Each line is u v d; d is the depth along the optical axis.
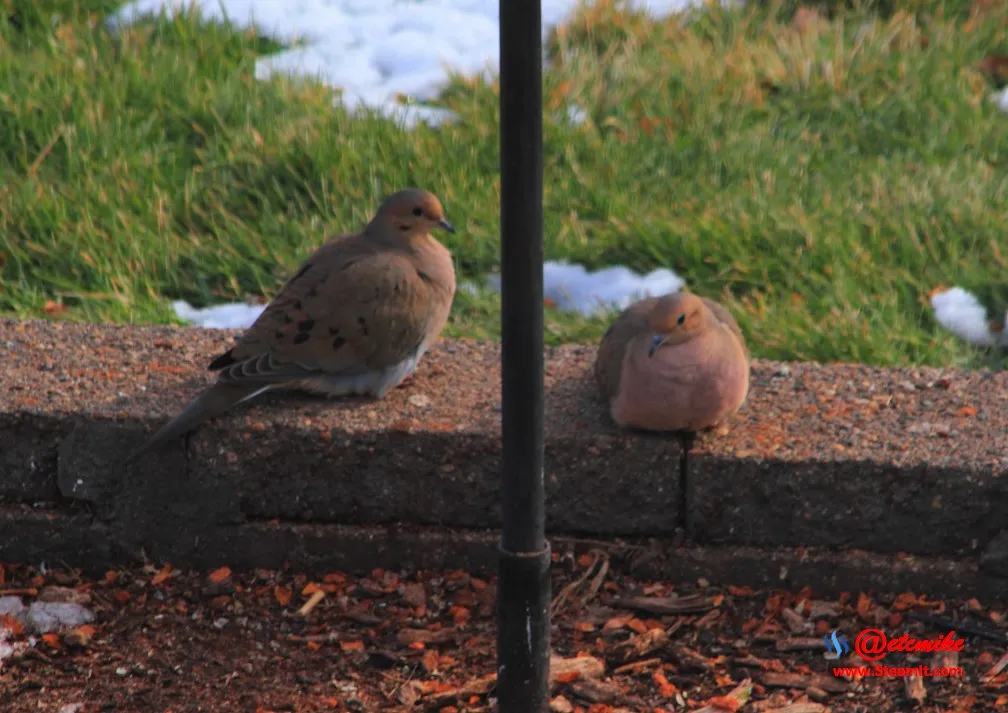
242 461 8.96
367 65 16.11
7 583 9.12
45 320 10.71
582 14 16.39
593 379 9.68
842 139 14.52
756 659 8.23
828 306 11.70
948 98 14.75
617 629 8.53
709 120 14.39
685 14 16.77
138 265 12.55
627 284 12.39
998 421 8.99
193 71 15.10
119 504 9.12
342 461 8.94
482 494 8.95
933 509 8.52
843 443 8.73
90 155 13.72
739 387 8.49
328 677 8.22
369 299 9.07
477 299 12.20
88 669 8.31
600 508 8.90
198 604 8.93
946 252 12.36
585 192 13.48
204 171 13.72
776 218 12.63
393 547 9.07
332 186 13.48
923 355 11.25
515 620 7.43
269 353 8.98
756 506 8.70
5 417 9.02
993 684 7.95
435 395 9.44
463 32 16.80
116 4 16.66
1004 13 16.36
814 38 15.72
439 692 8.02
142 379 9.55
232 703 7.99
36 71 14.70
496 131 14.24
